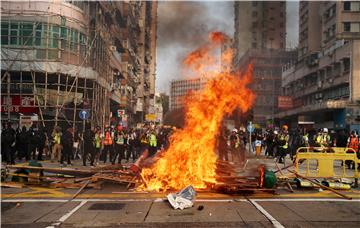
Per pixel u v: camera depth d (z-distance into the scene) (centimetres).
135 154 2380
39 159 2056
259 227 730
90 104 3108
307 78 6544
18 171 1257
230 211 862
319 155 1238
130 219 786
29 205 924
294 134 2295
